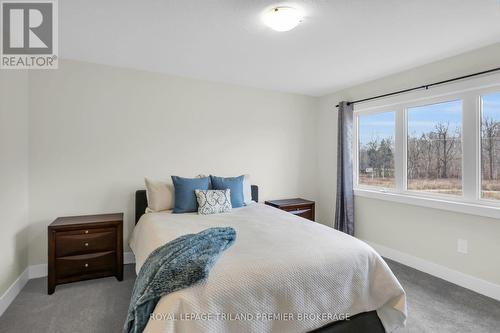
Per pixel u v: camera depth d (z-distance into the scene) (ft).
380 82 11.03
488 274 7.88
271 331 4.57
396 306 5.73
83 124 9.40
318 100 14.26
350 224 12.00
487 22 6.52
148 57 8.97
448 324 6.40
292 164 13.55
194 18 6.42
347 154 12.07
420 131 10.00
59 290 7.90
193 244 5.35
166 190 9.70
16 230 7.77
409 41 7.60
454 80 8.55
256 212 9.34
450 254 8.80
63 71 9.12
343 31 7.03
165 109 10.67
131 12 6.15
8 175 7.27
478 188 8.32
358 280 5.55
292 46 7.98
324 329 5.19
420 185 10.03
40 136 8.85
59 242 7.89
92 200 9.55
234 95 12.03
